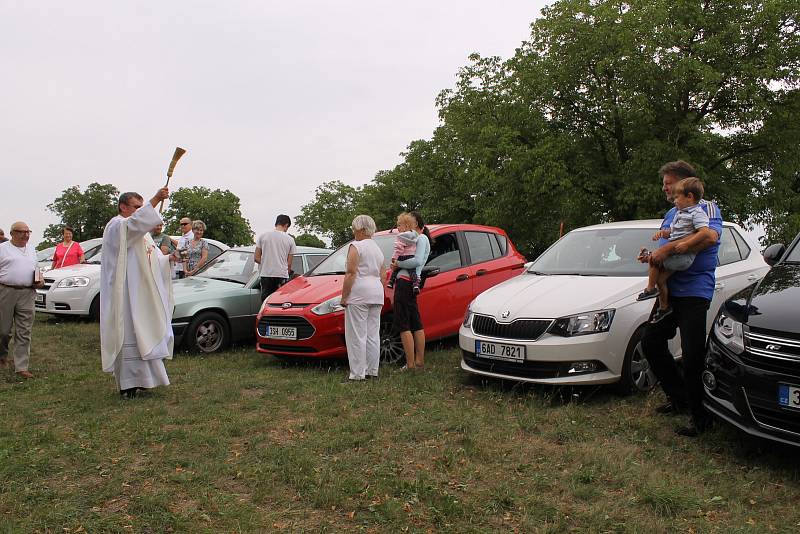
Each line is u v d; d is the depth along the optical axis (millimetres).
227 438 4875
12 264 7250
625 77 22906
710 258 4660
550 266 6910
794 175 25109
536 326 5652
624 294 5750
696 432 4660
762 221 24906
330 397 5996
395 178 55594
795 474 3902
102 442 4809
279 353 7633
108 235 6012
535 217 26609
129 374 6102
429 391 6191
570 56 24859
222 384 6680
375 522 3406
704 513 3477
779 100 23281
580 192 24281
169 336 6324
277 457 4375
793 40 22859
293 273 9609
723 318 4410
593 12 24203
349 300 6645
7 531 3289
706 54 22594
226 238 76375
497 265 8836
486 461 4309
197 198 75375
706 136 24000
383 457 4379
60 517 3465
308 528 3361
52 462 4355
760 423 3947
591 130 26406
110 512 3590
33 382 7016
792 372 3783
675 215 4734
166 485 3977
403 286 7129
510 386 6262
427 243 7234
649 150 22422
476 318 6191
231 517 3486
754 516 3445
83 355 8672
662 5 22344
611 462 4145
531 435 4824
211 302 8883
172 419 5355
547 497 3703
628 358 5633
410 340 7133
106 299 6020
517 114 26500
